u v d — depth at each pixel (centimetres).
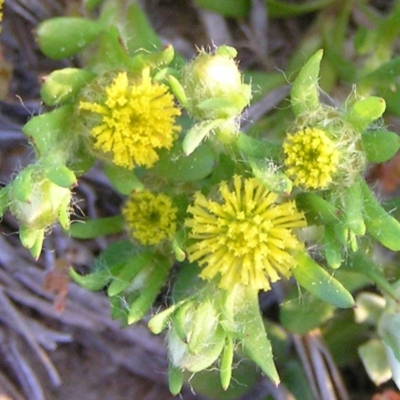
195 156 6
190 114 6
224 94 6
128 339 9
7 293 9
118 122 6
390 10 9
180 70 7
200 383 8
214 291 6
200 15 9
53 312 9
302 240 7
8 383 9
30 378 9
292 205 6
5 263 9
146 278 7
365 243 7
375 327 8
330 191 6
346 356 8
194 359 6
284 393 8
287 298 8
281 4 9
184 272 7
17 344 9
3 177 9
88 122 6
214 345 6
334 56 8
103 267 7
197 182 7
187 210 6
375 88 8
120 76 6
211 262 6
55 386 9
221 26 9
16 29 9
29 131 6
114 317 7
